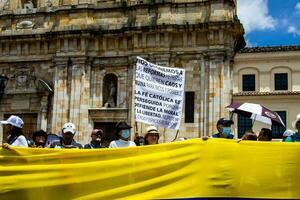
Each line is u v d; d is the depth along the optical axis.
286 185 14.24
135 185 14.41
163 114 19.91
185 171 14.44
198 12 50.00
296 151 14.36
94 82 51.94
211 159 14.47
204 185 14.34
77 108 50.91
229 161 14.45
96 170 14.53
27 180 14.55
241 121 51.44
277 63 53.47
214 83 48.50
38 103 52.94
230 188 14.32
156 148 14.62
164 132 48.00
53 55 53.12
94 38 51.91
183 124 48.66
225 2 49.31
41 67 53.66
